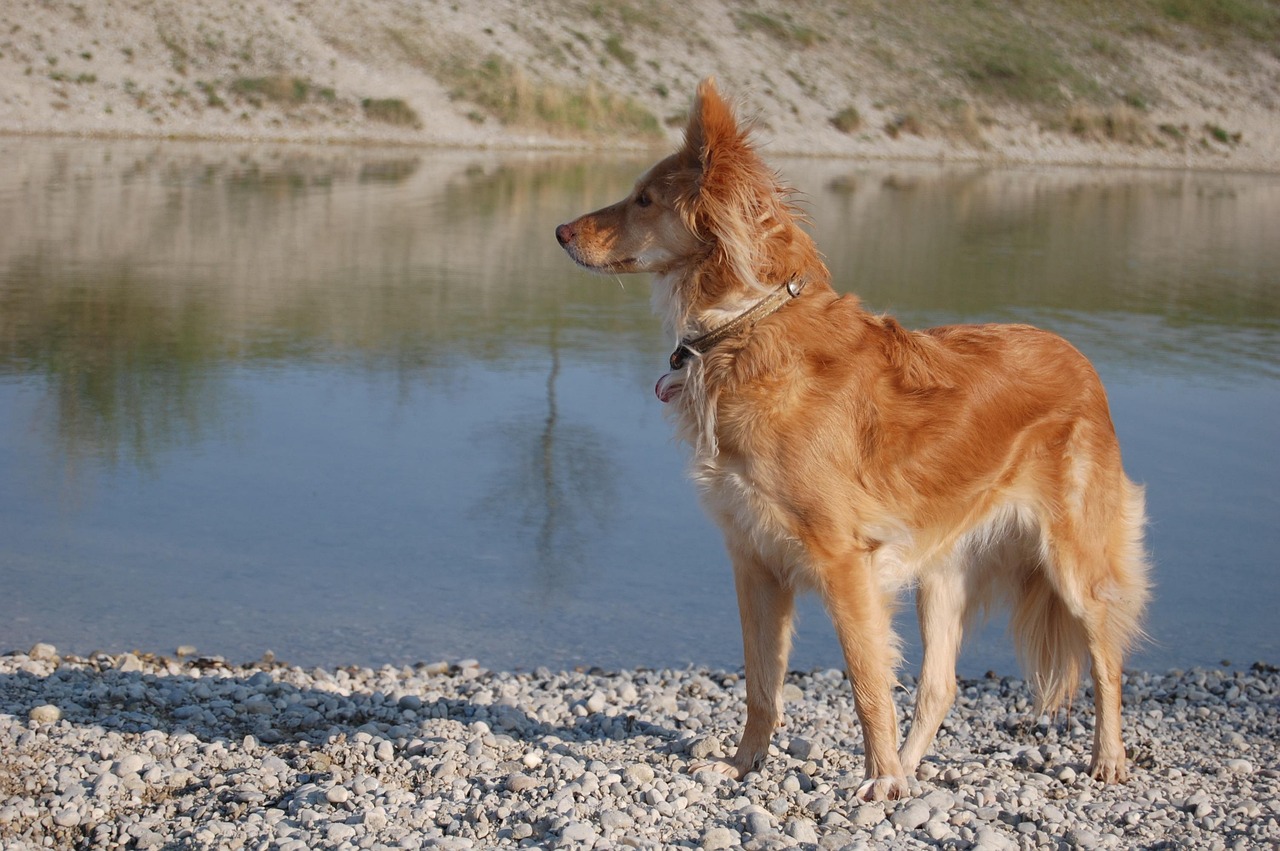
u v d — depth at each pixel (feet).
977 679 21.24
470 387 35.91
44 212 63.98
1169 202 106.93
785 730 17.94
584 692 19.03
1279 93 173.27
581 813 13.70
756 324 14.76
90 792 14.25
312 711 17.49
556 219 72.13
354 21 118.83
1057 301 53.98
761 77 135.33
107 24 106.52
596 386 36.55
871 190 99.71
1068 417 16.02
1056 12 180.24
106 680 18.28
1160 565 25.16
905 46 155.53
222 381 35.55
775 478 14.51
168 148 94.79
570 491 28.07
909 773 15.87
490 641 21.08
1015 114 149.18
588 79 124.06
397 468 28.91
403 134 108.78
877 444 14.89
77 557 23.27
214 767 15.28
